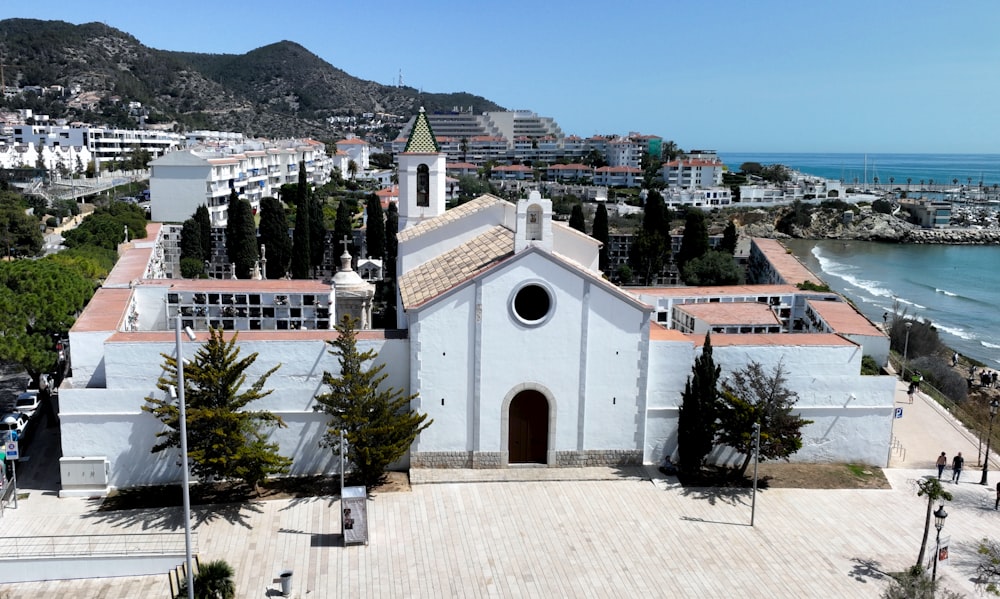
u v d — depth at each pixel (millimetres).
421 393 44281
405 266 57688
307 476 44594
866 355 59562
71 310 55688
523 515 40531
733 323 60625
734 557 36906
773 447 42469
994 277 167875
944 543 35906
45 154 191375
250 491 42625
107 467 42250
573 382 45094
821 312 65938
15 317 51125
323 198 186375
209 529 38406
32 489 42531
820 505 42719
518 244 43781
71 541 36469
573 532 38938
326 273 113062
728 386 45875
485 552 36812
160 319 57688
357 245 119375
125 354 42219
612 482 44562
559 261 43469
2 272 57156
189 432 39719
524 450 46219
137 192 170500
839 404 47469
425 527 39062
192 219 104812
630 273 115000
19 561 34250
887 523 40906
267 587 33500
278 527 38844
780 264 90438
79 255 78875
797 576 35344
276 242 105688
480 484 43875
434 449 45031
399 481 43969
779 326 61062
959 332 118938
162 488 42938
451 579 34469
